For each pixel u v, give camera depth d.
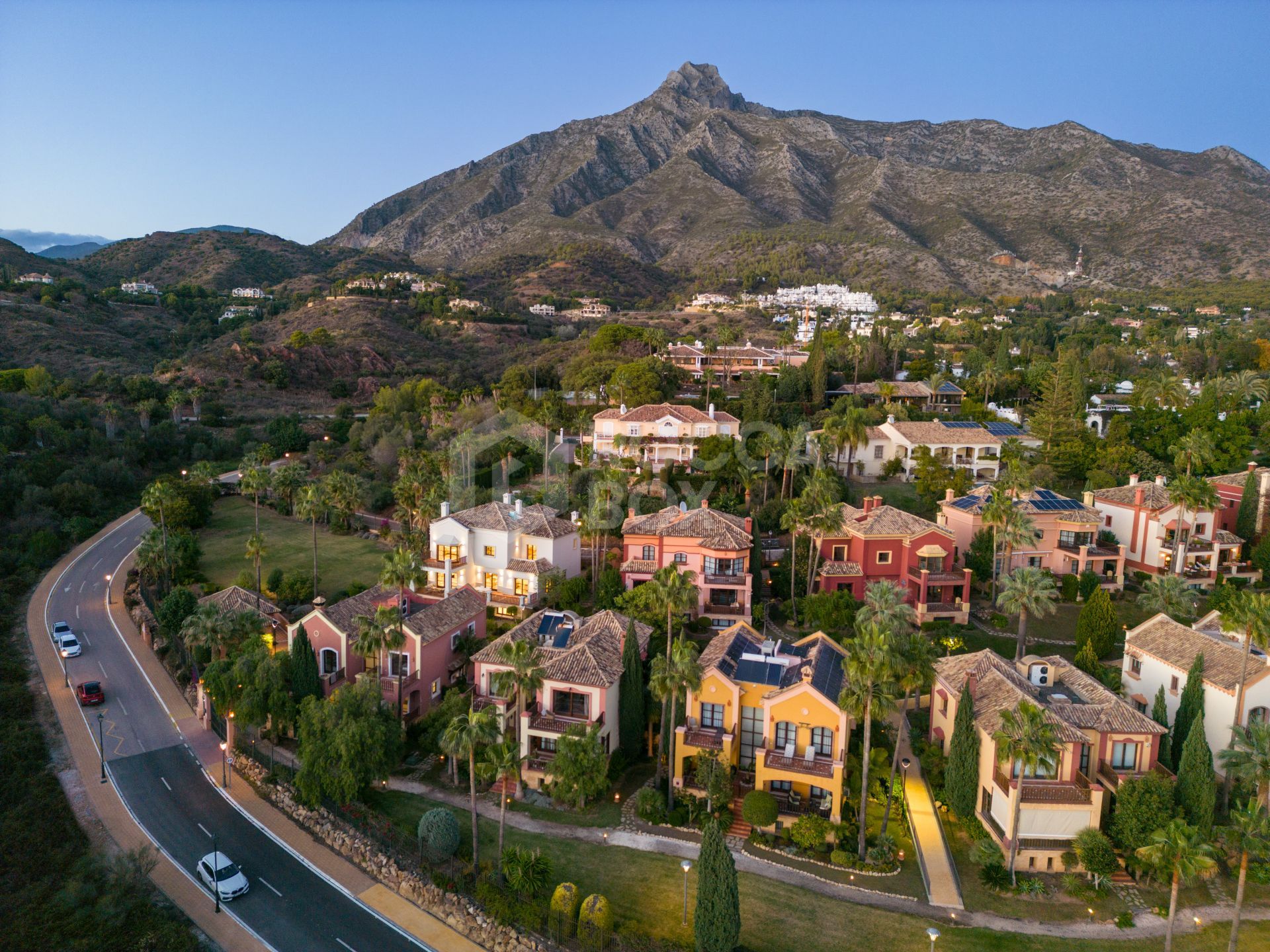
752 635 55.59
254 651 57.59
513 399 128.00
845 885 41.81
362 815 46.94
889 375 157.62
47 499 103.12
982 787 46.31
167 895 41.84
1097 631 63.53
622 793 49.97
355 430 136.62
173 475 126.12
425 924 40.22
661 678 46.25
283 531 103.94
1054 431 107.56
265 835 47.19
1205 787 42.53
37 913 40.62
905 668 42.16
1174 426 107.06
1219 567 80.31
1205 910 40.34
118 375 167.25
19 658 68.81
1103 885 41.69
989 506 70.75
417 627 58.28
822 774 45.84
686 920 38.78
